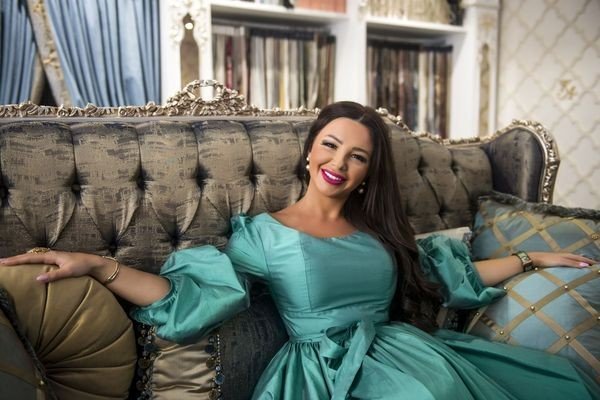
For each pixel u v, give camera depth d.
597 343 1.42
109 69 2.25
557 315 1.47
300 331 1.41
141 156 1.41
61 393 1.08
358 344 1.32
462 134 3.17
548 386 1.34
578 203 2.95
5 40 2.09
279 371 1.31
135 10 2.29
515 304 1.54
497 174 2.10
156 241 1.42
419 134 2.03
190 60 2.50
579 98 2.89
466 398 1.21
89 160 1.33
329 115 1.56
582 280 1.51
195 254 1.35
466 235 1.89
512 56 3.19
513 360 1.40
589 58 2.83
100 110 1.47
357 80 2.77
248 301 1.30
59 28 2.14
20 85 2.14
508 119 3.25
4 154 1.24
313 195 1.56
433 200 1.95
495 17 3.14
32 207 1.26
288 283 1.42
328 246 1.46
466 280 1.58
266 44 2.66
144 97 2.35
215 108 1.64
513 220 1.81
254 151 1.58
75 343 1.10
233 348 1.30
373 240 1.55
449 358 1.32
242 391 1.31
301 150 1.66
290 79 2.74
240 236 1.47
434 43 3.29
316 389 1.26
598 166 2.84
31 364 0.98
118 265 1.21
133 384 1.26
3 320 1.00
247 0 2.55
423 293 1.56
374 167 1.57
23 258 1.12
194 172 1.48
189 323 1.19
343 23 2.81
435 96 3.16
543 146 2.00
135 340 1.24
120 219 1.36
